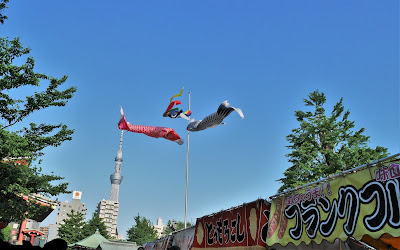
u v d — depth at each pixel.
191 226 13.73
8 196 16.20
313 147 28.38
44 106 15.77
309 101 31.34
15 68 14.19
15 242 33.06
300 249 7.11
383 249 5.82
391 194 4.65
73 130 17.08
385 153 27.17
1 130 13.68
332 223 5.68
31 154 15.48
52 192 17.03
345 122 29.41
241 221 9.19
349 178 5.48
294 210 6.88
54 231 90.50
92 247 25.61
